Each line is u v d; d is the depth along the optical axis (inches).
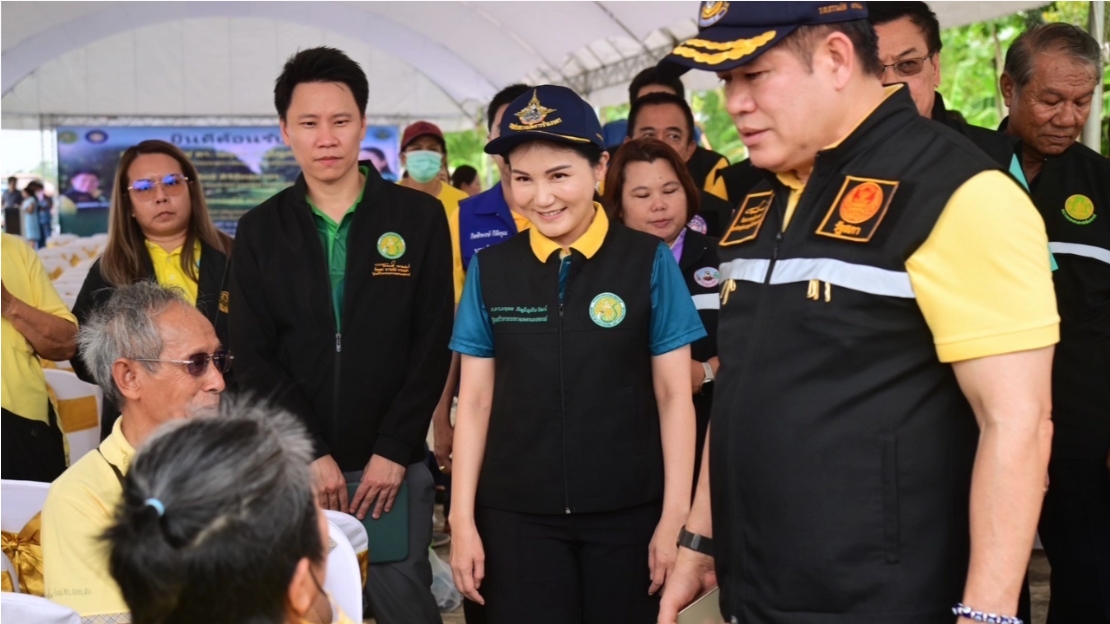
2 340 127.3
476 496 103.0
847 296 63.8
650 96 169.0
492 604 101.4
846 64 65.1
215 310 146.8
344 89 114.0
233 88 721.0
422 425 115.2
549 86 98.9
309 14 635.5
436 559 168.1
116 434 88.0
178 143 726.5
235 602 47.4
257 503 47.1
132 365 87.2
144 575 46.9
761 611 68.5
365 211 115.8
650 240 101.3
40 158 734.5
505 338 99.3
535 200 97.3
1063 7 358.6
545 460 98.2
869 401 64.2
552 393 97.9
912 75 100.8
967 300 59.9
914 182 62.6
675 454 99.8
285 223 115.6
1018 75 118.4
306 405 113.3
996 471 59.4
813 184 67.1
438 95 730.2
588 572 101.6
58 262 397.7
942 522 64.1
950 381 64.0
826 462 64.9
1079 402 119.3
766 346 67.4
